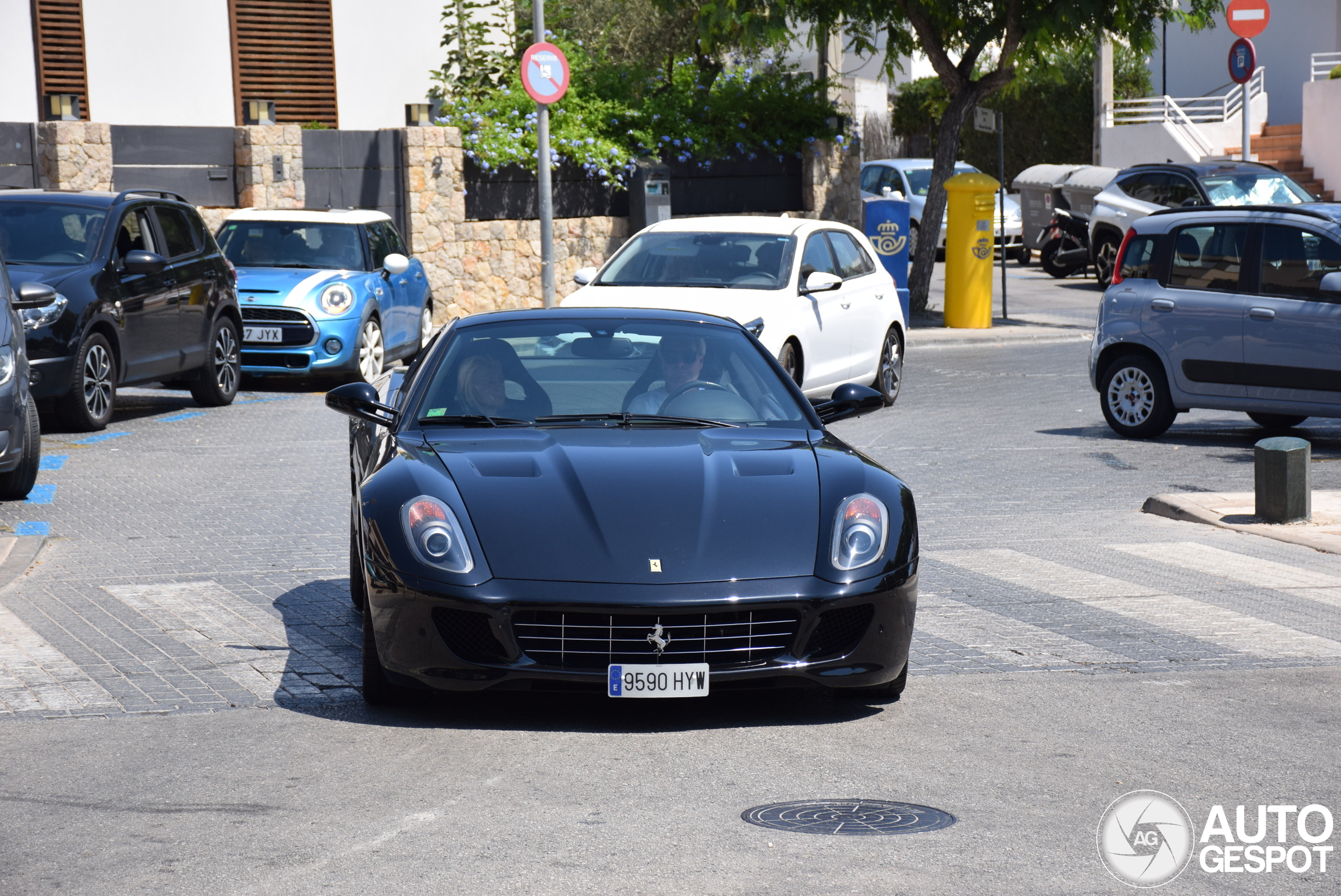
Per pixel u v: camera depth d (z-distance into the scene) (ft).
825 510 22.54
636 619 20.89
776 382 27.20
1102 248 115.75
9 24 88.74
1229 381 51.37
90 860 16.40
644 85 107.14
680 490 22.61
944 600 30.58
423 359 27.53
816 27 98.48
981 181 92.68
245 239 70.90
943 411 60.80
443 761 20.02
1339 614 29.55
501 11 106.42
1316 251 49.96
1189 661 25.82
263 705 22.68
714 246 55.62
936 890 15.56
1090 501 42.19
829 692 23.67
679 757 20.31
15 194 55.36
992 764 20.08
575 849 16.72
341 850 16.67
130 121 93.56
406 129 91.25
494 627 20.97
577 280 55.67
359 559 27.94
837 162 108.47
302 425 56.34
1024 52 95.09
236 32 96.68
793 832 17.33
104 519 37.99
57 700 22.89
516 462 23.38
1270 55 152.66
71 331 51.21
